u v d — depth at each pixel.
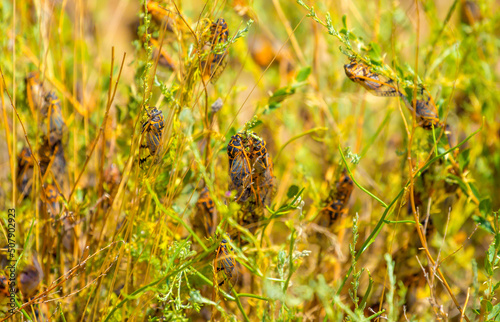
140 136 0.57
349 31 0.60
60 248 0.62
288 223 0.60
